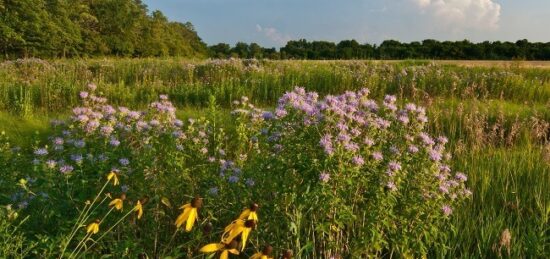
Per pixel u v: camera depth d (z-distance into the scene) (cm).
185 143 541
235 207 427
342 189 391
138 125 538
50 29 4225
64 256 346
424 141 434
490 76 1430
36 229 401
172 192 450
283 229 412
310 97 472
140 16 6619
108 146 511
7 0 3919
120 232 404
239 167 489
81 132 546
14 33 3838
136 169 454
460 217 503
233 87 1290
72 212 415
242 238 246
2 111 1047
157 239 410
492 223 496
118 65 1733
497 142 845
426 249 409
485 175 615
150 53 6538
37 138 724
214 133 606
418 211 403
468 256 454
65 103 1159
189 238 404
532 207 562
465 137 839
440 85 1341
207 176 471
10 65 1719
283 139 423
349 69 1551
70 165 484
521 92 1329
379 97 1322
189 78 1498
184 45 8288
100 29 5872
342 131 406
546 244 456
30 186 468
